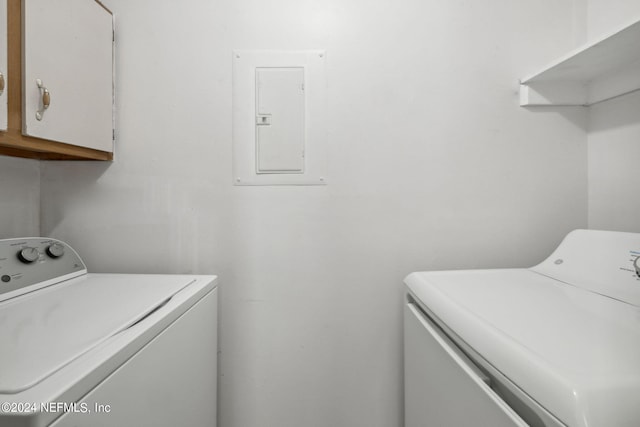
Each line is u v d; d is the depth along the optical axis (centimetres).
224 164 121
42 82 84
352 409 121
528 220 120
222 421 119
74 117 96
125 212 120
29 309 74
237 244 121
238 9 119
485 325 61
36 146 85
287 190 121
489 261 121
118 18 118
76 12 97
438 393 76
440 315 76
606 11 111
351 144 121
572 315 65
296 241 121
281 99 120
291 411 120
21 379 45
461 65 121
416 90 121
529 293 81
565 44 120
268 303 121
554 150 119
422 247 121
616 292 77
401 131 121
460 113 120
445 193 121
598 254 89
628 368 45
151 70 119
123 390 57
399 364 121
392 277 121
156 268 120
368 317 121
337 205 121
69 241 119
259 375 120
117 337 60
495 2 120
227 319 120
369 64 120
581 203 121
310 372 121
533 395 46
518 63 120
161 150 120
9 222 109
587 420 38
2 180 107
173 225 120
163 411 72
